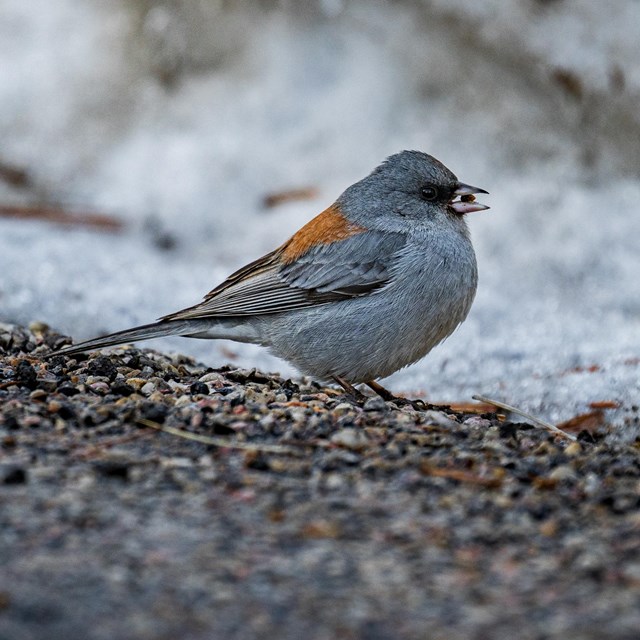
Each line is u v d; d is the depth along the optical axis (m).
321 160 18.61
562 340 13.91
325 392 11.77
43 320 14.05
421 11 19.14
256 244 17.47
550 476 8.45
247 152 18.80
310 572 6.58
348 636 5.92
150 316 14.59
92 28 20.70
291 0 20.17
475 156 17.92
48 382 10.18
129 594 6.23
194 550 6.77
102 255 16.69
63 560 6.55
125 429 8.94
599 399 11.74
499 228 16.73
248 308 11.67
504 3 18.16
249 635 5.90
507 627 6.04
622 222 16.58
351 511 7.50
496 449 9.16
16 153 19.56
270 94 19.52
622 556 6.96
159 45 20.05
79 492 7.54
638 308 15.01
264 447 8.68
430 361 13.62
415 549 6.96
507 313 14.93
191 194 18.30
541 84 18.12
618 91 17.33
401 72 19.22
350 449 8.76
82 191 19.05
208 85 19.91
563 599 6.36
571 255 16.19
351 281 11.42
